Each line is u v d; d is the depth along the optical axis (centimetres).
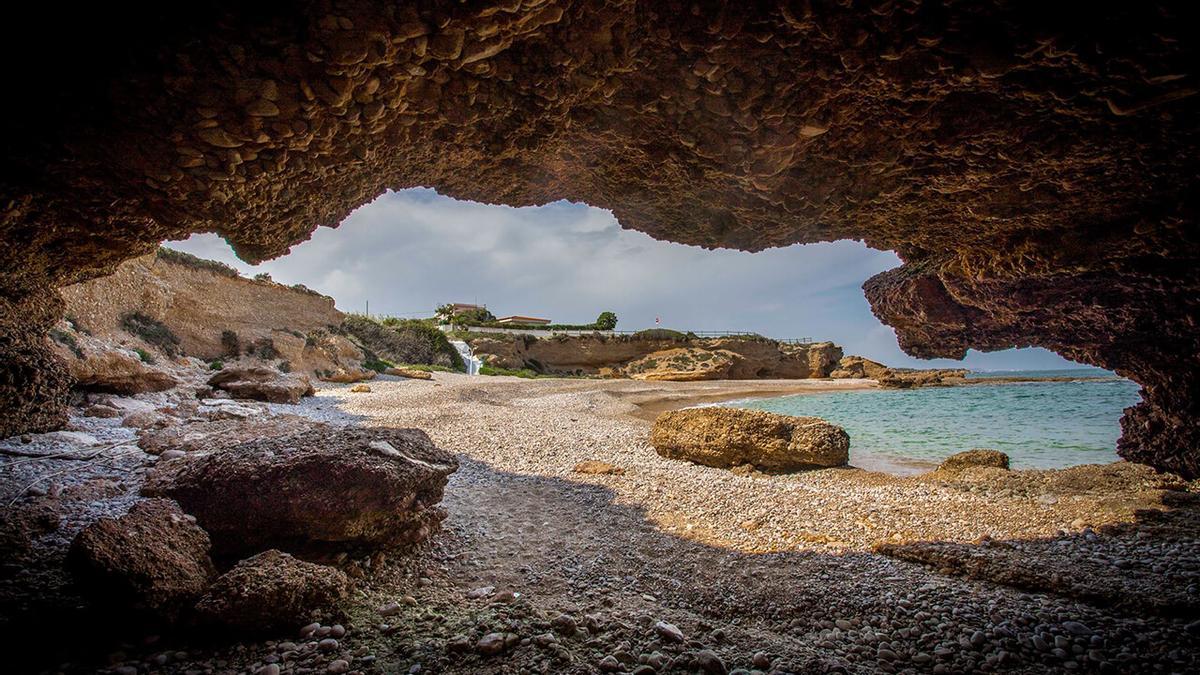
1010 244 578
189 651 322
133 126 298
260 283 2539
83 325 1573
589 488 888
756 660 337
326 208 468
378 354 3347
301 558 458
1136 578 497
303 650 328
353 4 267
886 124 395
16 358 759
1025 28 292
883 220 559
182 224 386
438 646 339
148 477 638
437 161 486
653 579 529
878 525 696
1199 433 823
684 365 5250
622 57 354
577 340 5456
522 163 514
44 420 833
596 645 349
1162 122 350
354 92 313
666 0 321
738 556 593
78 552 332
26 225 400
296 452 488
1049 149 393
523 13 290
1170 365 819
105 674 291
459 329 5344
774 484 947
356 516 461
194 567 370
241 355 2225
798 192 475
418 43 294
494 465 1031
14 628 337
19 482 615
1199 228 460
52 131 303
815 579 526
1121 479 876
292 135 319
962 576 532
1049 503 786
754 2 311
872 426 2116
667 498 829
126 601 322
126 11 259
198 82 280
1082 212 490
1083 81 322
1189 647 374
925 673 346
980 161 422
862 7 302
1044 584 488
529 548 605
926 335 1057
